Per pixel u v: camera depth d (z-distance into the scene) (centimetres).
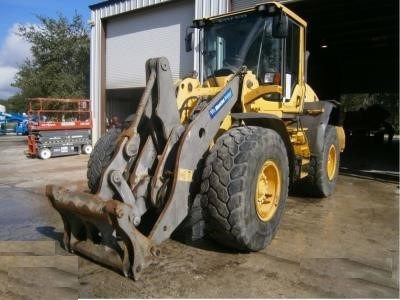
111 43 1274
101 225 327
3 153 1350
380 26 1216
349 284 318
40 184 739
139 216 330
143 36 1177
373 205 588
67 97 2175
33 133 1182
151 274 328
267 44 503
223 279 321
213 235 364
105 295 292
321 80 1661
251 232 357
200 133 362
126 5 1191
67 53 2355
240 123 430
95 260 334
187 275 327
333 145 651
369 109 1825
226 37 534
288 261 361
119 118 1372
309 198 633
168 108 355
